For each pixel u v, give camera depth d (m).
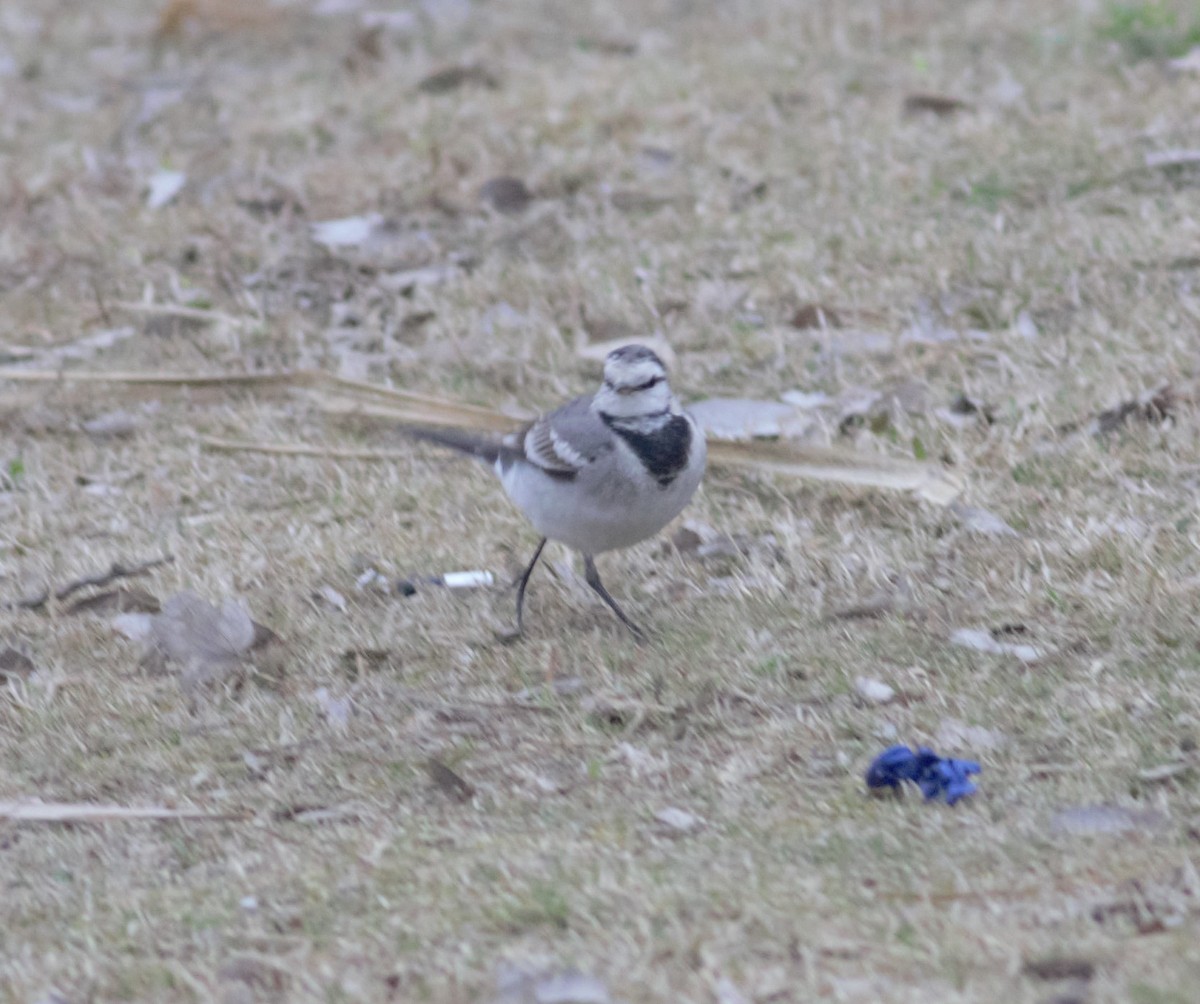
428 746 9.31
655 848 8.15
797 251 15.53
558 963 7.15
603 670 9.97
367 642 10.48
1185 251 14.59
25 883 8.22
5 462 13.28
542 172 17.50
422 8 22.94
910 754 8.56
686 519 11.87
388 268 16.05
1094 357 13.30
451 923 7.59
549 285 15.34
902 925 7.28
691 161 17.58
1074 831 8.02
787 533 11.42
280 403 14.03
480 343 14.51
